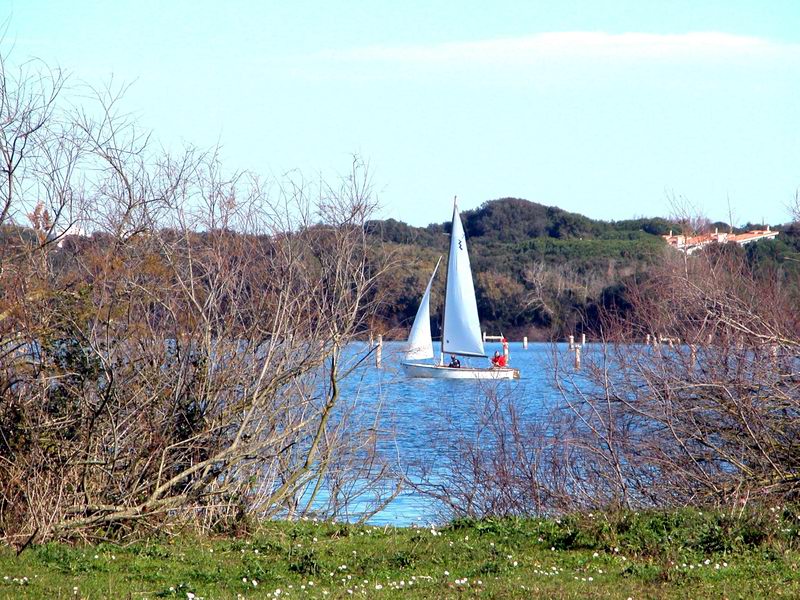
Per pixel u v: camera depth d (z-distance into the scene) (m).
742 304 64.69
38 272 48.16
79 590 35.50
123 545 45.47
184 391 51.28
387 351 65.69
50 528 43.97
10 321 46.88
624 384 65.62
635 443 61.56
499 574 39.28
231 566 41.94
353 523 62.56
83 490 47.09
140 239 52.78
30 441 45.25
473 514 61.22
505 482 61.94
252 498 55.25
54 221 48.59
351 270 58.09
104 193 52.94
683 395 62.66
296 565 41.25
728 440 60.34
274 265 56.62
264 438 58.94
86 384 48.72
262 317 55.19
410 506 71.38
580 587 36.22
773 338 60.12
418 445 92.00
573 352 79.19
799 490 54.12
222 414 52.12
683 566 38.78
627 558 42.12
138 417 49.38
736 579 36.78
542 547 45.81
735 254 72.62
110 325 49.78
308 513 62.75
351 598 35.00
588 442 63.00
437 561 42.97
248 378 53.53
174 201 54.72
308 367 55.19
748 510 48.72
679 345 64.38
